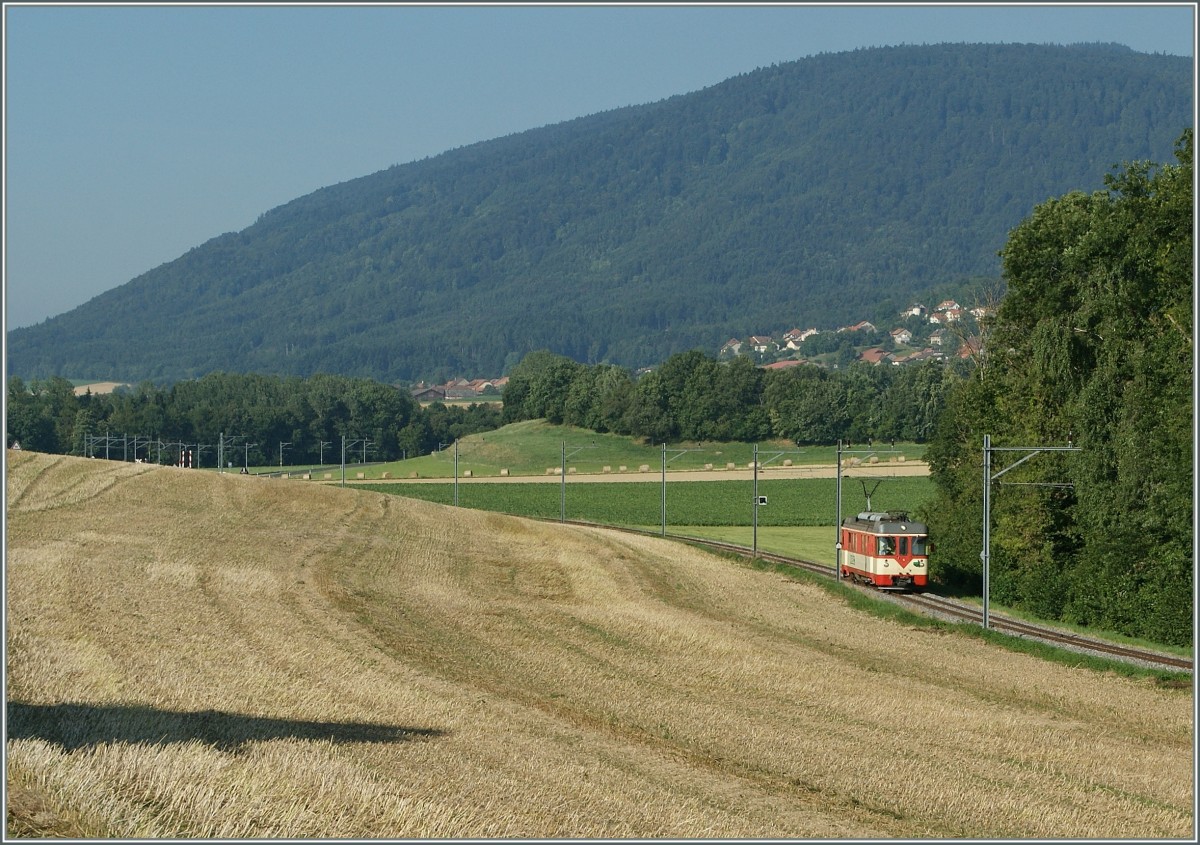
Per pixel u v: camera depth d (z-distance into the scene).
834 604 67.88
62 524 69.12
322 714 30.77
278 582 56.31
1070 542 70.69
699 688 40.31
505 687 38.22
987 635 56.59
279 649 39.53
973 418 76.12
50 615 40.56
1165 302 59.94
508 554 76.56
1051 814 26.20
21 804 18.72
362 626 47.34
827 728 34.72
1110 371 62.03
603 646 47.66
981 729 35.78
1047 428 68.69
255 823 19.91
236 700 30.94
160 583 51.56
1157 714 40.84
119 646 36.44
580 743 30.52
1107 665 49.31
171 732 26.05
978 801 26.97
